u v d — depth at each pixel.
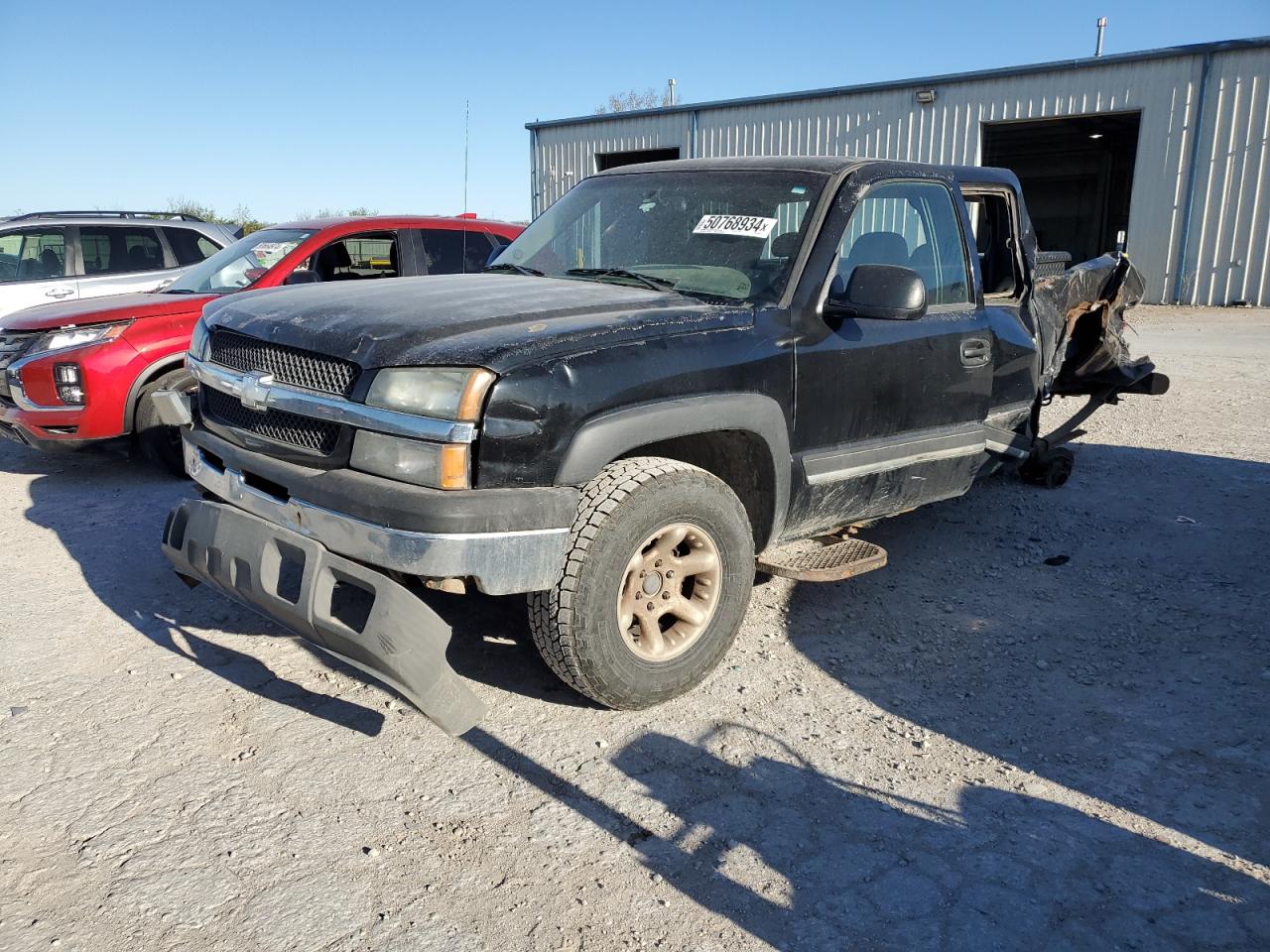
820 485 3.86
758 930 2.38
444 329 3.04
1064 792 3.00
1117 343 6.91
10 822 2.71
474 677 3.63
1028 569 4.98
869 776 3.06
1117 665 3.90
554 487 2.96
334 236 7.00
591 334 3.10
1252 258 19.91
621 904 2.46
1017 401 5.01
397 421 2.86
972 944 2.35
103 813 2.76
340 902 2.43
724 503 3.38
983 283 5.29
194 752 3.10
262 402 3.21
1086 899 2.52
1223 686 3.72
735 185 4.16
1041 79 21.38
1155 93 20.31
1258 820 2.88
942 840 2.75
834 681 3.71
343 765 3.04
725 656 3.87
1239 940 2.38
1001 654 3.99
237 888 2.47
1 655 3.74
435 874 2.55
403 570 2.80
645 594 3.28
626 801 2.89
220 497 3.46
